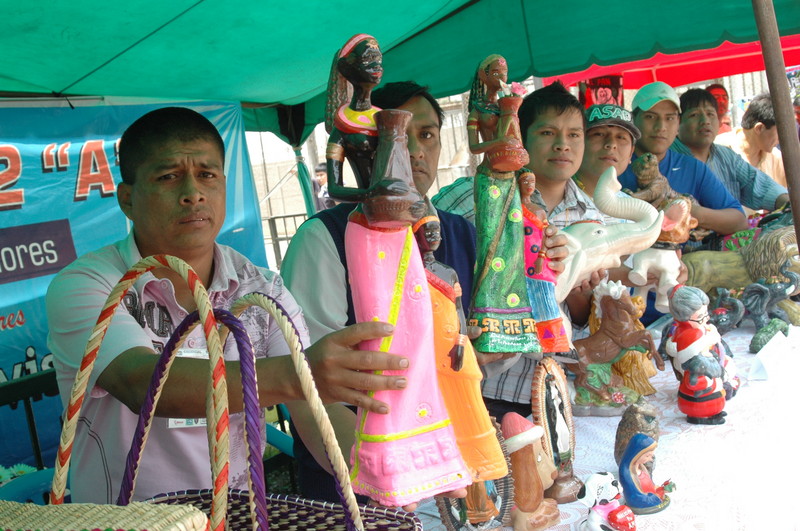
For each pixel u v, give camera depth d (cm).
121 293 76
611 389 167
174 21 223
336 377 78
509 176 115
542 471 121
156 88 315
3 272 276
